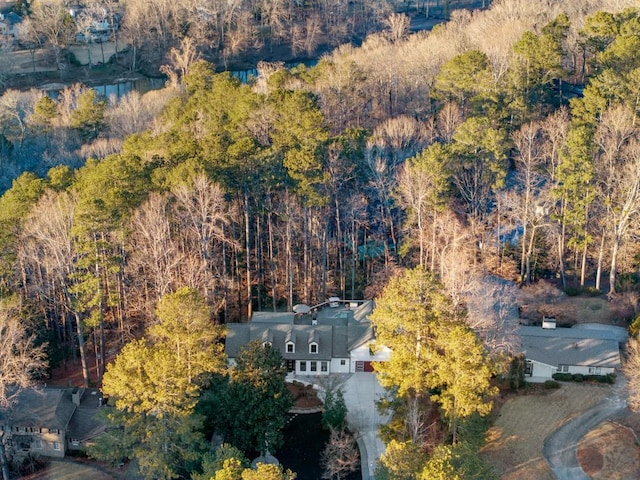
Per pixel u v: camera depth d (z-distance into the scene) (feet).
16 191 281.95
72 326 285.02
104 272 269.64
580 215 286.46
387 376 223.51
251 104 331.57
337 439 228.22
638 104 322.55
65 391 244.83
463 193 303.07
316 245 308.60
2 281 263.49
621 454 220.23
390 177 318.24
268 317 279.90
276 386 230.89
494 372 229.66
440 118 353.92
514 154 346.74
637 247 296.10
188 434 210.79
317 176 285.64
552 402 242.58
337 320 282.77
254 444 231.71
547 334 261.24
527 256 296.51
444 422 222.28
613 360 251.39
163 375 207.72
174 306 218.59
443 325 214.90
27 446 234.79
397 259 308.19
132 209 267.18
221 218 267.39
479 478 175.94
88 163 298.15
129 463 230.89
